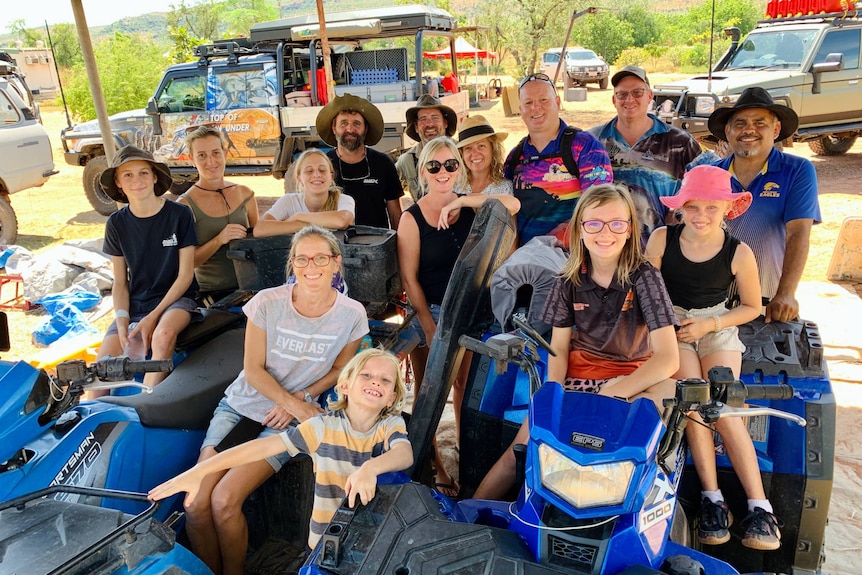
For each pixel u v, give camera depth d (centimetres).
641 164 496
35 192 1633
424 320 434
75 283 826
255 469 311
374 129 552
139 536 239
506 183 457
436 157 406
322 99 1306
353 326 345
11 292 851
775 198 404
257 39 1347
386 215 566
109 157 715
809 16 1440
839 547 375
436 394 337
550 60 3216
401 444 279
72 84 2456
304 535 343
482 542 230
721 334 323
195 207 478
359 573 220
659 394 287
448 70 2280
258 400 340
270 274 441
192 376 361
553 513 229
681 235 324
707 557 240
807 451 306
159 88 1376
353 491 251
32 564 226
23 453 272
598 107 2564
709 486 296
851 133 1519
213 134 480
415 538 233
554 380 310
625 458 219
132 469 307
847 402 527
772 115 401
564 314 311
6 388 271
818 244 952
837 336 648
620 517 224
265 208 1338
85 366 278
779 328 358
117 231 441
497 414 361
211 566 315
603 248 283
